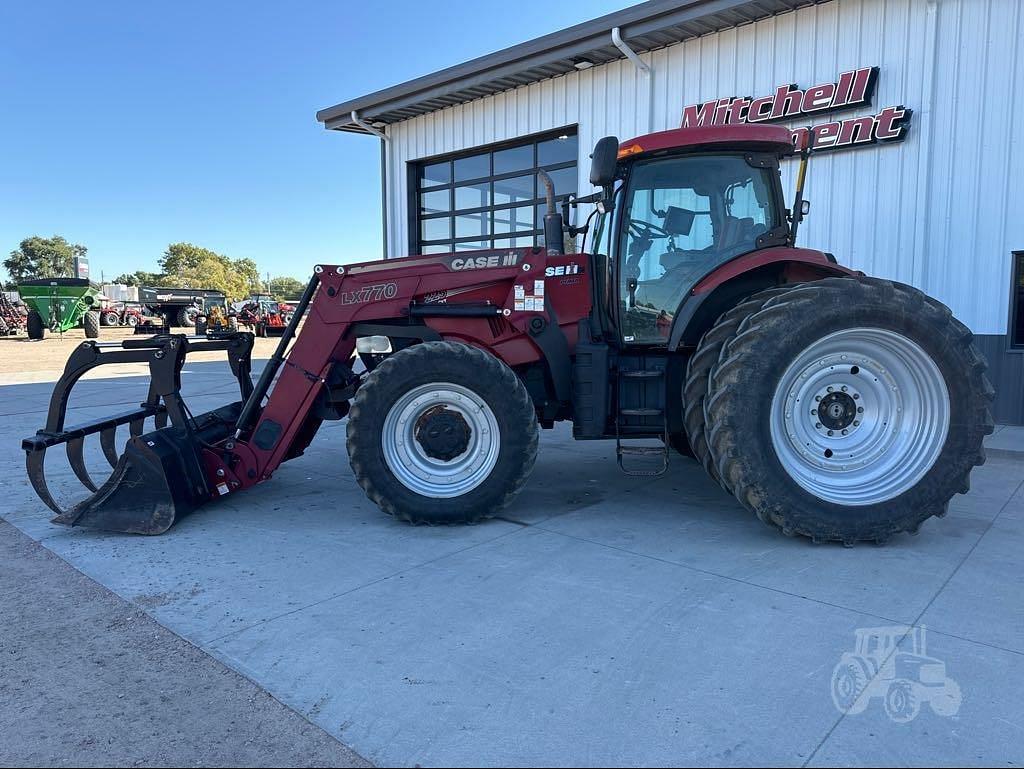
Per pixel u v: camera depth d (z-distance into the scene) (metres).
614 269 4.33
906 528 3.66
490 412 4.07
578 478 5.26
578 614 2.90
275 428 4.43
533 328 4.29
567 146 10.16
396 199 12.56
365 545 3.80
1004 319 6.65
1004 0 6.43
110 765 2.00
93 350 4.09
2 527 4.16
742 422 3.63
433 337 4.43
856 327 3.66
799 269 4.21
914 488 3.67
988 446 5.88
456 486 4.12
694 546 3.73
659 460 5.85
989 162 6.62
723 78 8.27
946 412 3.67
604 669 2.46
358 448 4.04
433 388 4.07
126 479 4.02
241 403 5.12
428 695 2.32
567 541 3.82
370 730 2.14
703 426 4.01
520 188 10.90
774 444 3.68
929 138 6.90
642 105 9.04
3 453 6.26
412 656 2.57
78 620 2.91
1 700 2.33
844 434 3.85
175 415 4.20
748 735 2.08
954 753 1.99
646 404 4.33
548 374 4.52
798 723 2.13
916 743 2.03
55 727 2.18
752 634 2.70
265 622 2.86
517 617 2.88
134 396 9.95
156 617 2.93
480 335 4.41
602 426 4.23
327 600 3.07
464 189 11.80
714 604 2.97
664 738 2.07
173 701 2.31
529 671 2.46
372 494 4.04
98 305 27.23
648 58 8.91
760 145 4.20
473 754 2.02
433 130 11.80
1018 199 6.50
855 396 3.84
